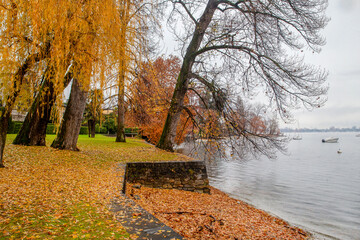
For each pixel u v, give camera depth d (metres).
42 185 7.23
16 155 11.55
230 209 11.40
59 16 6.30
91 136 33.00
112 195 6.76
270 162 35.56
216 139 15.46
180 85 19.50
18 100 7.28
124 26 8.15
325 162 36.28
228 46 16.78
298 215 12.98
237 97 16.42
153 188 12.72
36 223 4.44
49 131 30.28
